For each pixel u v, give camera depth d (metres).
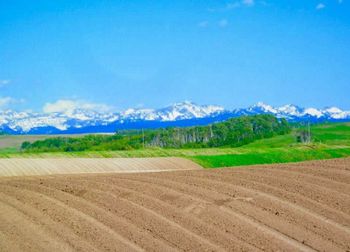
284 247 13.38
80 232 14.90
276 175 22.73
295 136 127.50
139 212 17.11
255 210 16.78
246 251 13.05
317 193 18.78
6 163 41.53
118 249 13.28
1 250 13.10
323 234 14.40
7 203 19.14
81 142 135.62
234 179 22.16
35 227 15.48
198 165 45.84
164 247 13.43
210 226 15.24
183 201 18.30
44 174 35.94
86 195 20.31
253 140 127.19
